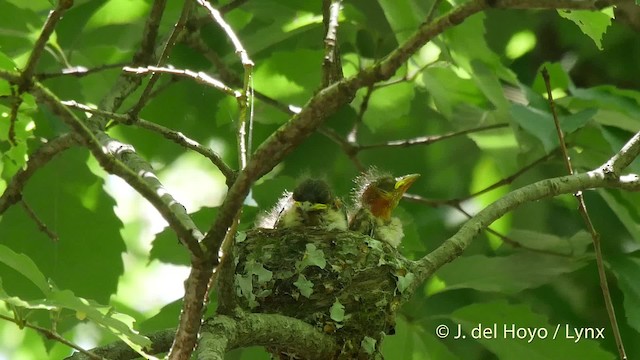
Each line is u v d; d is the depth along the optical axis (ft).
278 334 22.71
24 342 41.57
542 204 45.37
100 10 36.55
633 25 43.37
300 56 39.19
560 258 37.70
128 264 49.11
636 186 28.04
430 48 38.52
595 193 44.96
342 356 25.72
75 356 22.97
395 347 34.60
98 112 22.17
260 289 27.22
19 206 35.91
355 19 38.86
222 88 21.08
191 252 18.71
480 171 46.42
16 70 21.11
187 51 40.88
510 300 40.40
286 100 40.42
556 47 48.70
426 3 33.01
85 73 27.37
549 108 34.14
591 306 39.81
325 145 46.03
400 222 37.01
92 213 36.42
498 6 16.99
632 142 28.40
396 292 27.12
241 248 28.22
